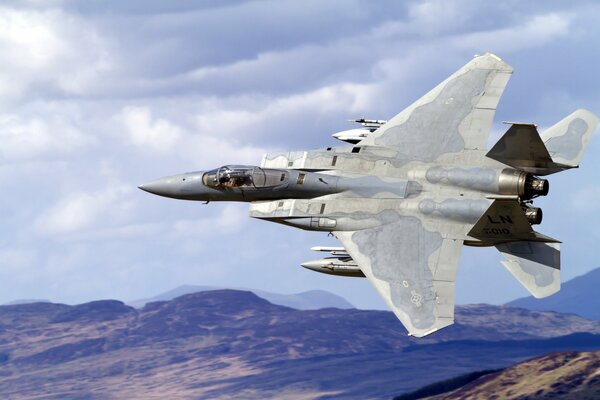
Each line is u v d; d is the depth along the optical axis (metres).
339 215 106.81
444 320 94.31
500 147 100.94
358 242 103.50
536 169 102.00
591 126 104.62
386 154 108.75
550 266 96.81
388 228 103.25
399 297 96.75
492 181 101.62
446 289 96.62
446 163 105.94
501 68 108.94
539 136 98.00
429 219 102.38
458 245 99.44
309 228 108.44
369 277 99.38
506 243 98.81
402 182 105.81
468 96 108.75
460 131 107.06
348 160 109.75
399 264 99.69
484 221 95.56
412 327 93.94
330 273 108.06
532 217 101.81
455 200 102.06
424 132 108.69
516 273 97.56
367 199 106.50
